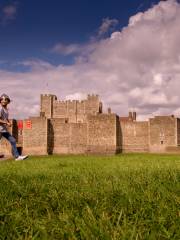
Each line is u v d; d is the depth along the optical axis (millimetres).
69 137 72188
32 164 10742
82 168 8578
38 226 2773
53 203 3744
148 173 6250
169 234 2484
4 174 6605
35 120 72062
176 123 69750
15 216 3115
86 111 89812
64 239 2557
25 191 4453
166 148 69875
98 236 2473
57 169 8336
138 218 3023
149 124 71188
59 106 90938
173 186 4500
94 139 70625
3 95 13125
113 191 4250
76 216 3072
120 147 71812
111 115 70312
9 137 13562
